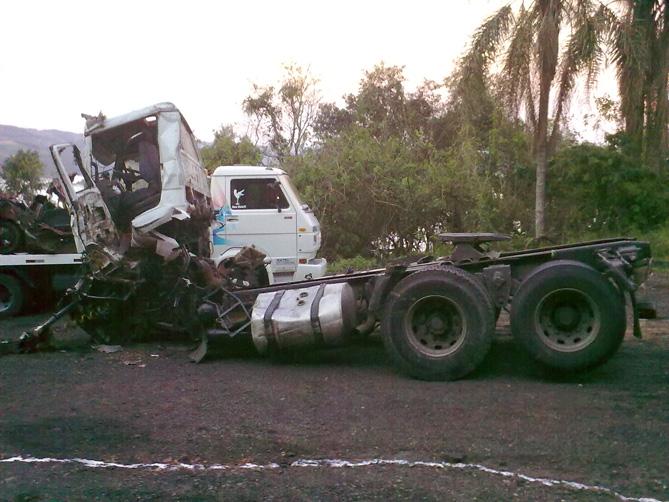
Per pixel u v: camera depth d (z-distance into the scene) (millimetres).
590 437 5344
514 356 8008
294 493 4375
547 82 18328
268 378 7363
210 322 8414
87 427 5734
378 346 8867
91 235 9539
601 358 6820
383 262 18672
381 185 19234
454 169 19594
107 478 4664
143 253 8867
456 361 7043
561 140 20594
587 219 21688
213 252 13008
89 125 9977
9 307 12109
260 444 5297
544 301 6953
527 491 4375
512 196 21594
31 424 5824
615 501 4223
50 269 12320
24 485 4551
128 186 10711
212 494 4379
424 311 7254
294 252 13250
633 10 19859
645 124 21484
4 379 7379
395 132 24922
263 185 13234
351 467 4805
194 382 7207
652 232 20234
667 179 21984
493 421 5758
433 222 20141
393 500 4258
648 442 5227
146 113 9938
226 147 21953
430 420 5809
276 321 7707
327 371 7652
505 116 19359
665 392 6562
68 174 10078
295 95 26047
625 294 7652
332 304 7641
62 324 10953
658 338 9055
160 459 5012
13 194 12477
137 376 7492
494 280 7227
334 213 19359
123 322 9078
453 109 24250
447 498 4277
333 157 19625
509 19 18406
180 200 9883
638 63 18984
